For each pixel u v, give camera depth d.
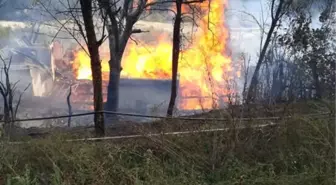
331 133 5.95
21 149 5.75
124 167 5.47
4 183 5.03
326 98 8.45
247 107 7.28
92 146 5.91
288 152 6.04
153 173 5.36
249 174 5.48
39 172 5.41
